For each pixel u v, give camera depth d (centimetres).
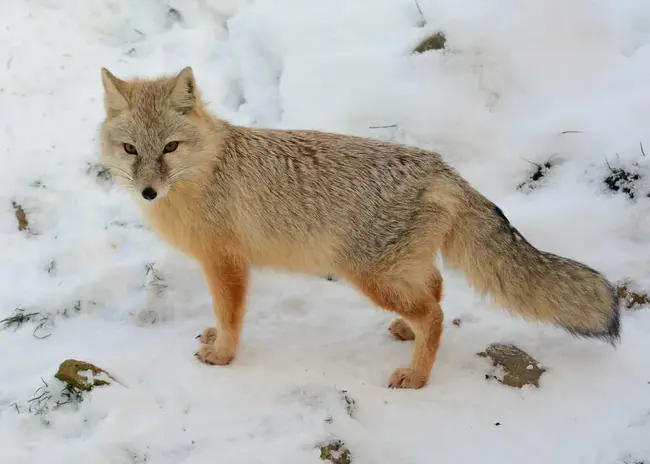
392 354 256
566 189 274
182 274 265
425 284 250
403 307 249
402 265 248
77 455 235
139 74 297
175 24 309
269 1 306
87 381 242
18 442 237
